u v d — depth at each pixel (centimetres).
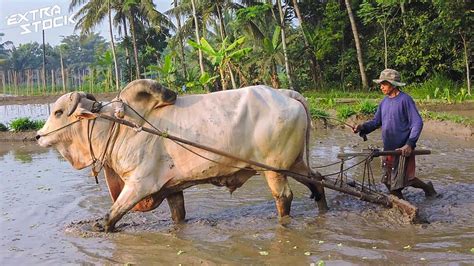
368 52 3403
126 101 657
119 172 666
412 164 700
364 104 1838
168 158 657
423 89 2734
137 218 727
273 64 3303
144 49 5000
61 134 675
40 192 911
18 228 697
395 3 2961
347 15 3450
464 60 2750
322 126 1734
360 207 717
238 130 641
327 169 998
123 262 555
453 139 1335
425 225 628
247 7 3312
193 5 3409
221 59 2706
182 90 3306
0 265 561
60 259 571
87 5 4400
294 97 673
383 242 577
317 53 3509
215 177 659
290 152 651
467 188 790
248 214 718
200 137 643
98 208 785
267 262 535
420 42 2930
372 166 1014
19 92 5222
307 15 3859
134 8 4528
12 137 1795
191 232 648
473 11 2505
